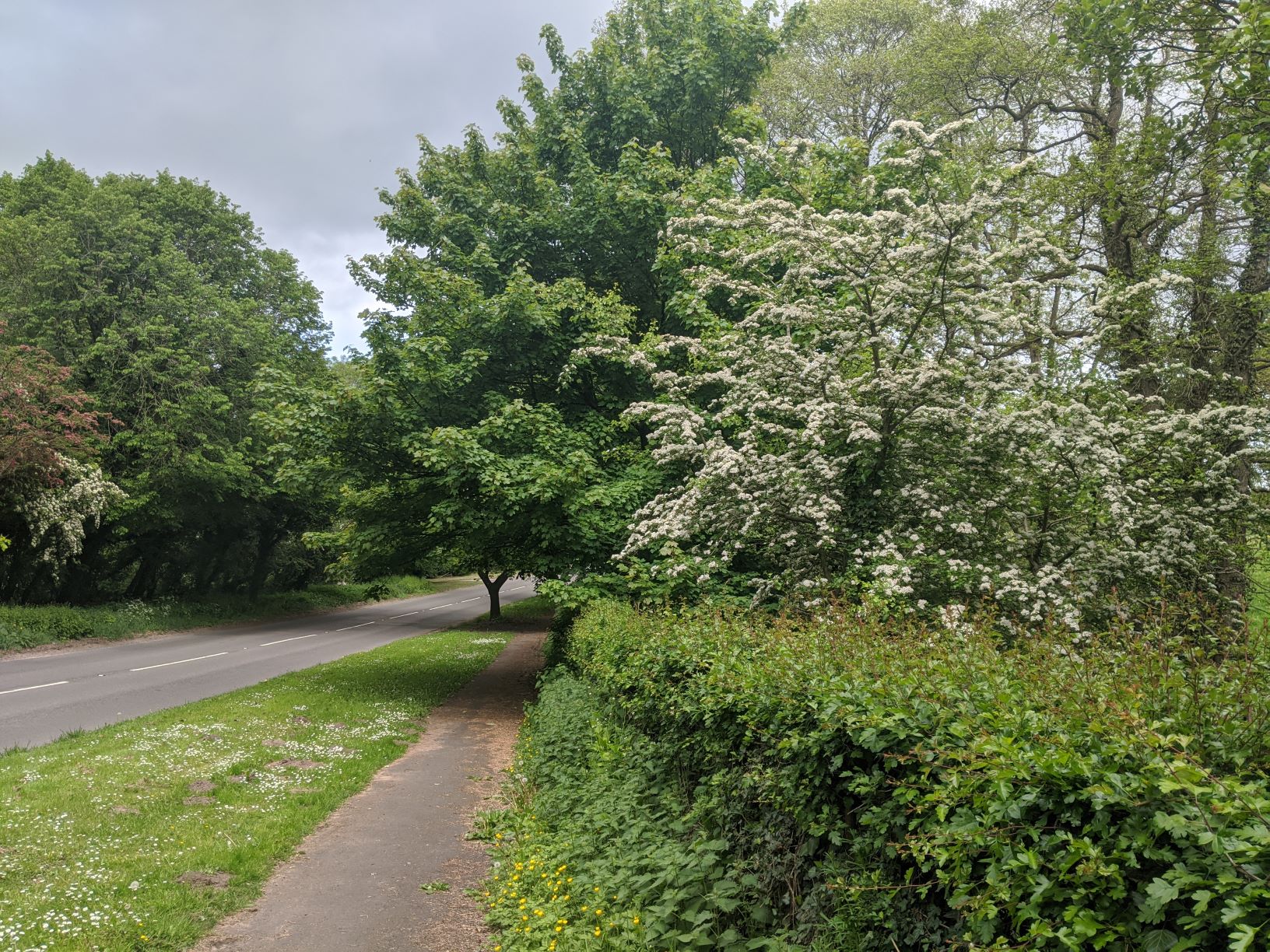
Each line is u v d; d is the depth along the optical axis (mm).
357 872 6176
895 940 2787
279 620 34281
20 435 19906
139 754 8977
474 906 5543
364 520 16203
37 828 6406
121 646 22766
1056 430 8617
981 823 2369
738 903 3836
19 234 25828
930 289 9422
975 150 16641
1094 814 2191
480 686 17641
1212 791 1901
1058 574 8008
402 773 9531
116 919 4957
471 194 17328
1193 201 14742
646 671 6445
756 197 16000
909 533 8797
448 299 15156
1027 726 2586
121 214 27375
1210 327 12711
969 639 4340
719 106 17875
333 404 14109
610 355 12578
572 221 16281
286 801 7793
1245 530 9859
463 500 13812
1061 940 2035
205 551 34062
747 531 9195
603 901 4625
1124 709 2404
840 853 3301
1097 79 11602
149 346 27062
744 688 4348
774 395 10445
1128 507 8617
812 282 10703
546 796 7352
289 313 33656
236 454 28031
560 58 17844
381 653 22359
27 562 24469
